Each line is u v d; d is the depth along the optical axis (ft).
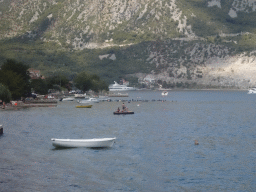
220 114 520.01
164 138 283.59
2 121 384.88
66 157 211.61
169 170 187.52
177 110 594.65
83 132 316.60
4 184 164.86
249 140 274.57
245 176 178.60
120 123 387.75
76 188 161.17
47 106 620.49
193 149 238.27
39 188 160.76
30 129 329.31
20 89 593.83
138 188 161.99
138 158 211.41
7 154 217.97
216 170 187.93
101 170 186.39
